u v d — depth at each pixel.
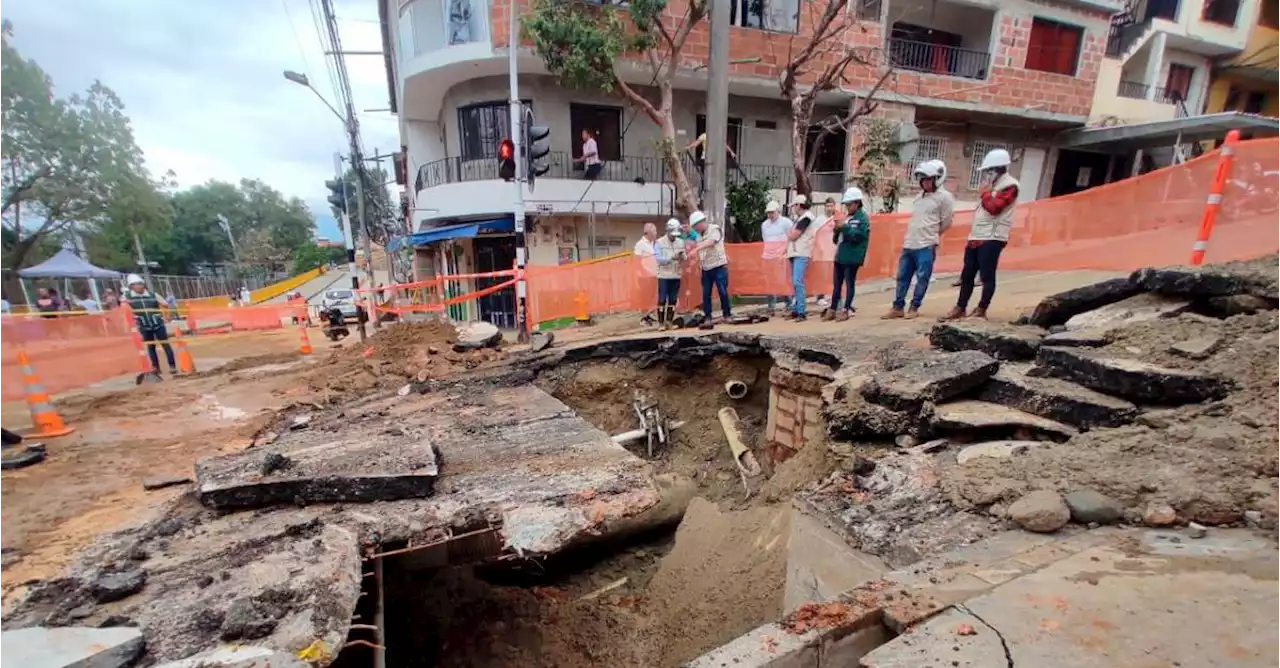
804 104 11.81
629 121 13.46
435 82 13.02
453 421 4.87
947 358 4.17
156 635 2.22
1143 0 17.67
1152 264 5.80
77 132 26.84
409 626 3.88
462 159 13.66
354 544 2.89
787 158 14.87
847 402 4.03
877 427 3.72
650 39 11.00
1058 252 6.95
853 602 1.97
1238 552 2.05
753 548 4.30
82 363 7.41
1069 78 15.70
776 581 3.79
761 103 14.39
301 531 3.01
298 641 2.18
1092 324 4.08
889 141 13.72
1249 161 4.88
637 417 6.80
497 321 14.05
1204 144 17.84
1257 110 20.88
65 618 2.35
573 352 6.88
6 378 6.55
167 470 4.31
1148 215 5.86
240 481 3.40
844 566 2.86
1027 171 16.89
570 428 4.62
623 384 6.97
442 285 13.47
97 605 2.44
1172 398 3.05
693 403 6.91
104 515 3.55
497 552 4.62
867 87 13.96
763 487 5.09
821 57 13.37
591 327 9.15
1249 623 1.67
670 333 7.40
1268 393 2.81
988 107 15.02
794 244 7.49
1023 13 14.85
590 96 13.04
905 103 14.27
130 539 3.10
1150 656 1.57
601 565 5.21
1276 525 2.14
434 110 15.24
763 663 1.72
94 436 5.17
